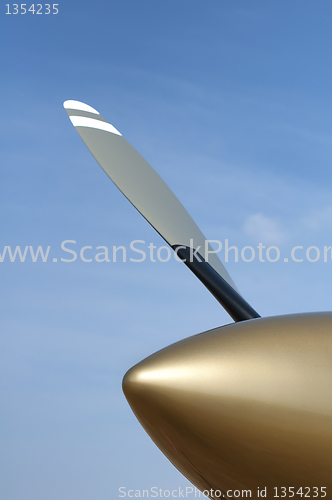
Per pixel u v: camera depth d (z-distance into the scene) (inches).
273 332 84.4
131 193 149.9
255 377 79.3
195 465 86.6
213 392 79.9
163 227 145.6
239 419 78.5
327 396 76.7
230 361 81.4
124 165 155.0
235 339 84.7
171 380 81.8
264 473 79.8
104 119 163.8
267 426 77.5
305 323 85.4
